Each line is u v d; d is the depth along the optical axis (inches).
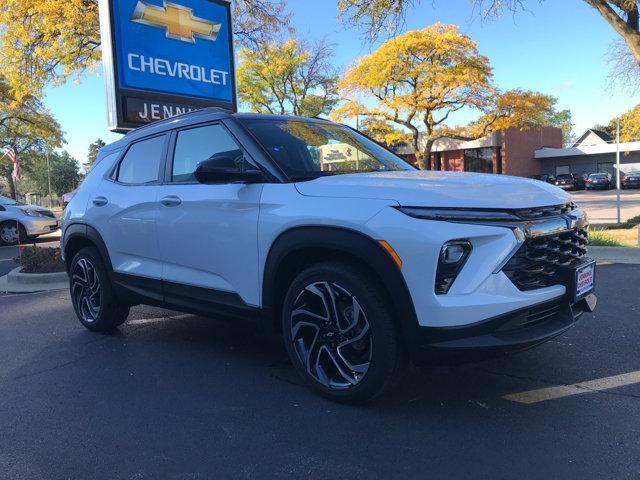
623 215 730.2
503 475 104.0
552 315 129.8
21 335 221.1
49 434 129.6
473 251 115.9
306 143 163.0
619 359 166.2
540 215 125.6
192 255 163.5
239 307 151.9
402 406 136.0
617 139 568.7
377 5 497.4
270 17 779.4
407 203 119.7
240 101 1421.0
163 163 179.9
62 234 226.1
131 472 111.1
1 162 1453.0
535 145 1929.1
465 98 1090.7
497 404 135.9
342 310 131.5
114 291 200.5
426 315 115.6
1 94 1071.6
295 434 123.8
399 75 1115.9
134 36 341.4
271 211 140.2
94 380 164.9
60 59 746.8
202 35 379.2
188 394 150.6
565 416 128.2
